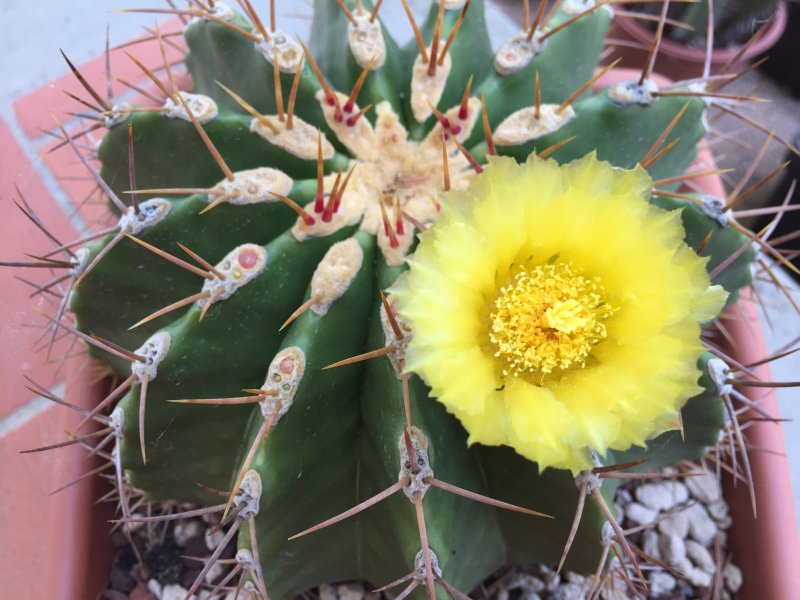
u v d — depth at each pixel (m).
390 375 0.11
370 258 0.12
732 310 0.17
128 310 0.13
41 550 0.18
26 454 0.19
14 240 0.21
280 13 0.25
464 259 0.09
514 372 0.10
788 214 0.24
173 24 0.23
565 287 0.10
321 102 0.12
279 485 0.11
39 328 0.18
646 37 0.23
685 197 0.13
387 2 0.26
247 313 0.11
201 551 0.16
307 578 0.14
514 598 0.16
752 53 0.24
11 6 0.25
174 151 0.13
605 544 0.12
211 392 0.12
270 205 0.12
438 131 0.13
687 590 0.16
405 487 0.10
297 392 0.11
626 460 0.14
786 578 0.15
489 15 0.27
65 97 0.23
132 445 0.12
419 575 0.11
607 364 0.10
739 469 0.16
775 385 0.12
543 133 0.12
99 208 0.21
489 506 0.13
